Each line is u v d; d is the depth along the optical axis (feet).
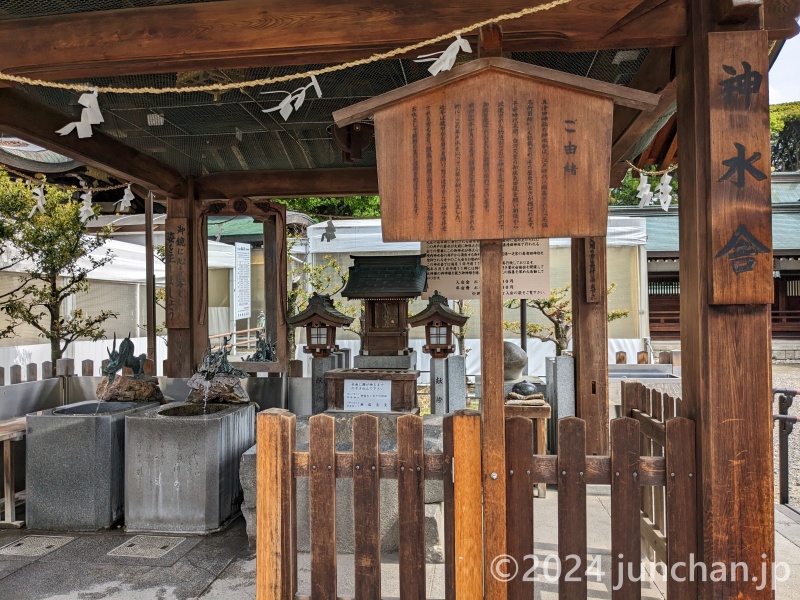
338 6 9.06
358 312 37.58
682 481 8.27
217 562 11.87
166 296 19.10
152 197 21.22
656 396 10.34
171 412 14.64
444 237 8.50
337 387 15.71
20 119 13.03
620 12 8.61
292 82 13.21
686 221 8.77
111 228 28.43
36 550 12.51
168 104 14.28
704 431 8.14
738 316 8.14
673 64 10.08
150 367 21.34
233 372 15.94
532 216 8.36
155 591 10.64
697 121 8.34
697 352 8.35
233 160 18.88
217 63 9.57
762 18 8.30
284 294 18.33
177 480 13.46
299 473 8.75
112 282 35.60
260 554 8.60
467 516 8.36
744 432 8.04
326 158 19.16
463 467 8.36
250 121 15.60
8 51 9.59
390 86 13.53
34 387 18.35
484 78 8.39
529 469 8.43
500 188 8.40
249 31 9.21
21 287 25.12
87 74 9.86
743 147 8.02
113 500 14.01
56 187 22.71
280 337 18.39
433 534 11.84
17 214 23.02
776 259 57.26
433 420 14.73
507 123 8.38
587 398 16.06
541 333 35.47
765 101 8.02
